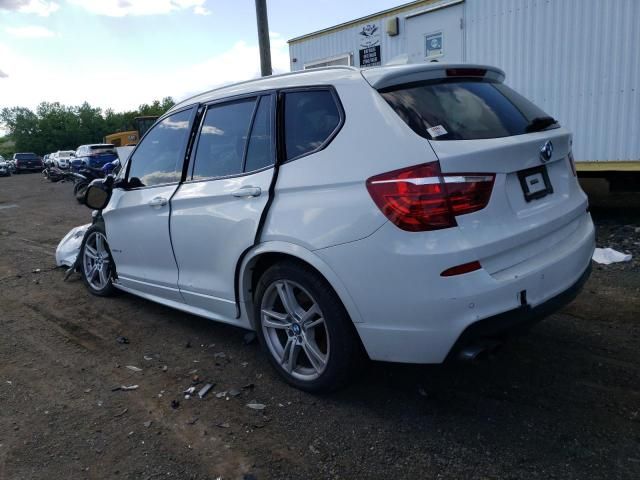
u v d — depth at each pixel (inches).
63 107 3189.0
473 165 97.9
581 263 117.9
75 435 113.4
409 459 100.2
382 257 100.0
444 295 95.8
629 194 339.6
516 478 93.4
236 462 102.3
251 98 135.2
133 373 141.3
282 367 128.6
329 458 102.0
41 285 229.0
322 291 112.3
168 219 152.6
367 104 108.9
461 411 114.4
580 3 263.9
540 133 114.7
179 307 160.6
